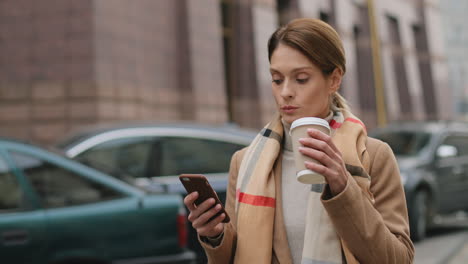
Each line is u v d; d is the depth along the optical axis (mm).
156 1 14672
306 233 1589
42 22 13000
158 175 5305
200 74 15453
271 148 1738
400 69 30094
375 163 1678
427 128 8891
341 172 1434
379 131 9250
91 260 3943
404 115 29812
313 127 1423
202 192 1580
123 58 13383
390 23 29828
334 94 1789
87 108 12625
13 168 3969
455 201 8562
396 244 1557
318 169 1383
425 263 6078
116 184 4156
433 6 33188
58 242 3844
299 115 1618
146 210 4105
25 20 13086
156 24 14617
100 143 5230
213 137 5609
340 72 1656
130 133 5359
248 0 18562
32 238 3785
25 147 4090
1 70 13094
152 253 4059
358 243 1488
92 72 12672
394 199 1663
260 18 18797
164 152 5391
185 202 1590
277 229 1667
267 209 1667
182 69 15281
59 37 12906
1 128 12891
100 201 4055
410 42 31141
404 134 8891
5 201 3855
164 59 14789
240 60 18297
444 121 9359
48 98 12773
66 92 12727
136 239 4031
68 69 12789
